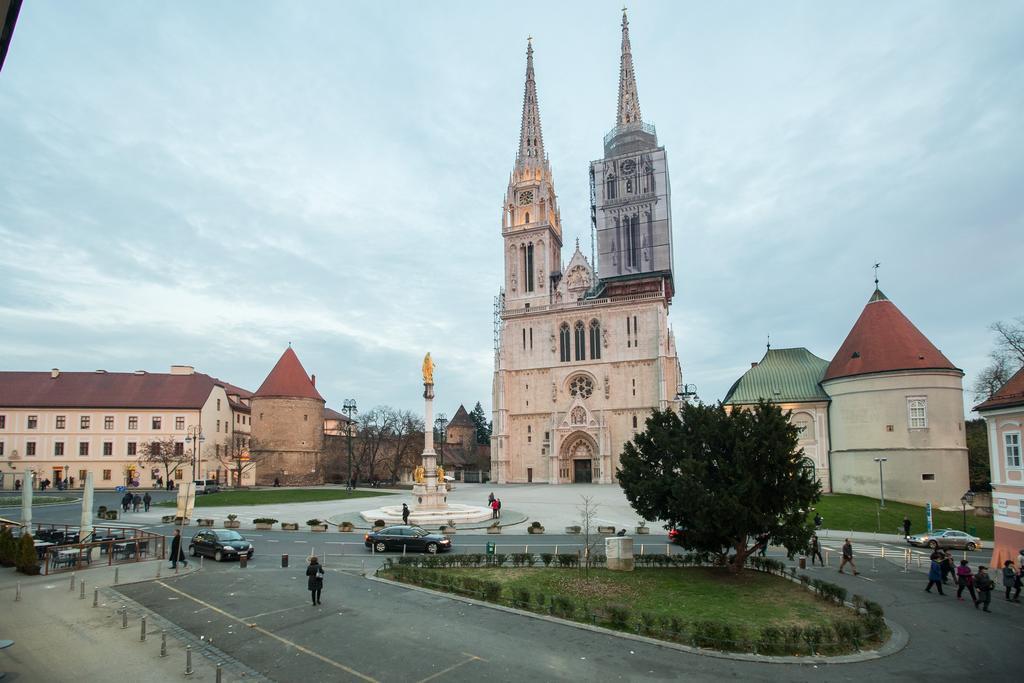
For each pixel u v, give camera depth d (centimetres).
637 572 3331
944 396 7031
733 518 3081
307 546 4238
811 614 2564
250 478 11081
